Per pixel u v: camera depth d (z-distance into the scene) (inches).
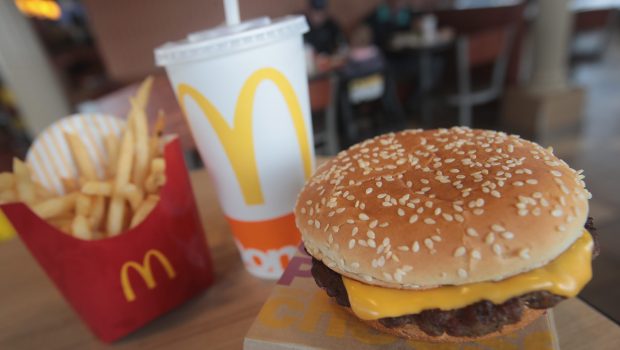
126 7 29.8
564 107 33.4
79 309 7.2
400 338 6.2
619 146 27.4
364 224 5.8
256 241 8.4
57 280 6.9
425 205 5.7
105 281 7.0
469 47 31.0
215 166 7.8
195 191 13.4
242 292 8.6
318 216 6.3
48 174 8.2
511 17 37.7
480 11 41.1
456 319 5.4
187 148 16.6
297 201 7.2
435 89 37.9
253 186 7.8
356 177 6.6
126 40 31.3
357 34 44.6
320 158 13.3
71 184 8.3
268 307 7.0
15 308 9.0
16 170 6.9
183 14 20.5
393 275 5.4
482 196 5.6
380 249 5.5
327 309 6.9
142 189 8.0
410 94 44.1
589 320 6.9
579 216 5.5
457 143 6.8
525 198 5.4
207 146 7.7
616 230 18.1
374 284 5.8
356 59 34.0
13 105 36.8
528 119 34.2
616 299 13.1
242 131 7.3
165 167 7.5
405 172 6.4
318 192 6.8
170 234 7.7
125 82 32.7
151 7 28.2
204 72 6.8
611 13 52.1
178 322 8.0
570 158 27.3
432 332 5.5
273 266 8.7
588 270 5.5
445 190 5.8
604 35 54.6
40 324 8.4
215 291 8.8
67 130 8.3
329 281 6.3
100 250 6.8
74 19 47.6
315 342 6.3
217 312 8.1
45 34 43.4
